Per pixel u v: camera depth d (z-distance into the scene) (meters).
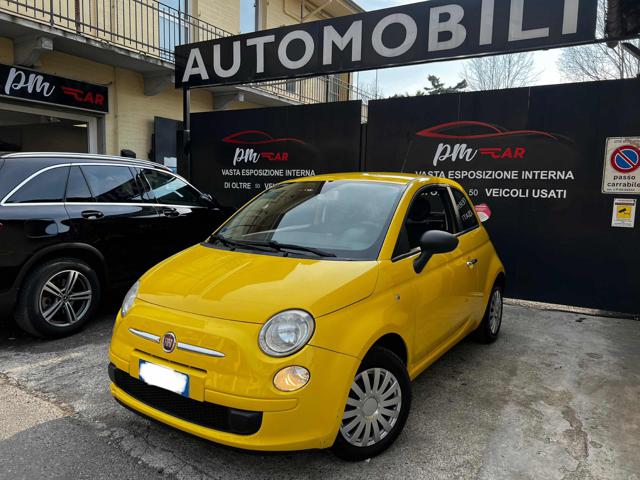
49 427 3.15
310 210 3.68
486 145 6.23
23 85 8.41
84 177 4.98
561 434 3.15
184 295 2.78
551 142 5.87
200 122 8.48
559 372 4.15
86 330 5.02
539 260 6.06
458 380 3.96
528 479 2.68
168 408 2.63
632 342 4.93
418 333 3.19
